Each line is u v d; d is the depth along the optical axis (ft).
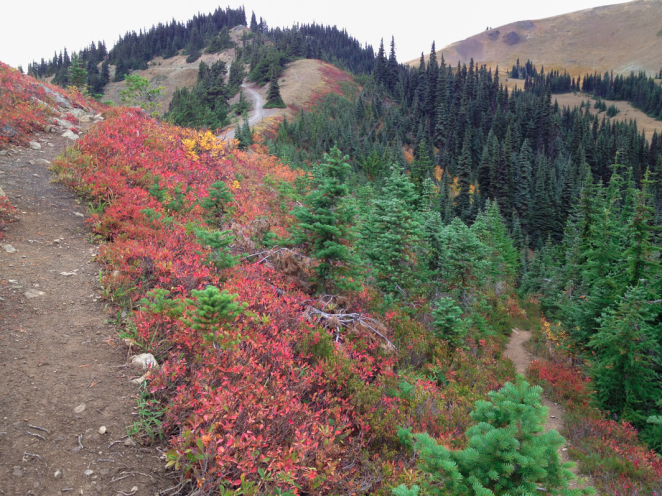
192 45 631.97
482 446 11.91
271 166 82.99
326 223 30.45
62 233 27.63
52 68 621.31
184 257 25.96
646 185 63.16
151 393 14.69
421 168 210.79
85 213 31.30
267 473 12.57
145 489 11.25
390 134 328.90
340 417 18.40
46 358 15.66
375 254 46.16
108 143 42.11
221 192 37.29
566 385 50.98
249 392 15.02
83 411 13.39
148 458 12.34
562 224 219.20
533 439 11.85
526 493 10.98
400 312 39.37
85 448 12.04
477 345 53.93
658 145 354.13
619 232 69.62
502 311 92.02
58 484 10.71
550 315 105.81
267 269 30.55
